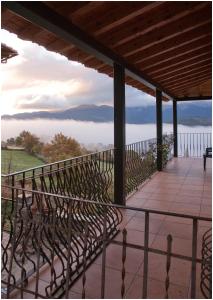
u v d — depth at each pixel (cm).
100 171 438
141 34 375
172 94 1020
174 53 499
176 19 366
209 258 180
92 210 361
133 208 183
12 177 275
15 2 240
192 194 563
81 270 282
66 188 341
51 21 283
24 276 265
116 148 473
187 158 1096
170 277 270
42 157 1856
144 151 711
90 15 308
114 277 272
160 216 432
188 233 368
